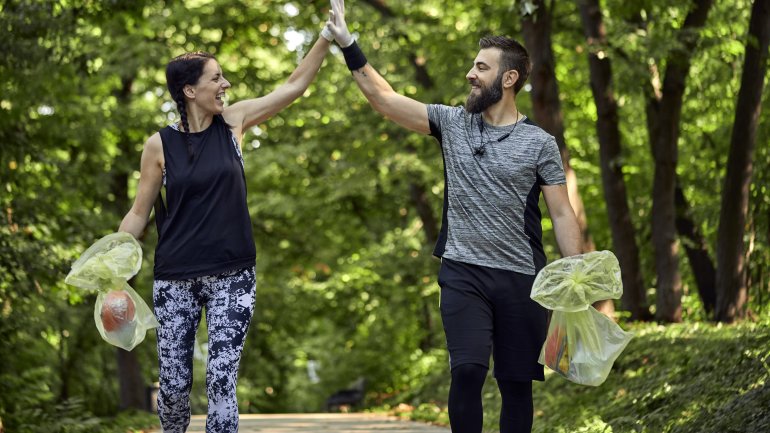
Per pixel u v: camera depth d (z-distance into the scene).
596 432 7.24
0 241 10.77
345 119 19.83
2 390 10.52
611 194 13.38
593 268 4.36
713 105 14.56
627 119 16.75
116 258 4.46
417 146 19.84
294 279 25.12
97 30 16.89
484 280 4.59
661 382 8.11
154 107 18.47
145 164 4.64
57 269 11.10
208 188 4.55
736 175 11.83
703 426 6.09
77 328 19.58
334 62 19.19
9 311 11.12
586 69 16.17
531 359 4.64
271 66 19.39
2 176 11.62
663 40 11.57
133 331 4.46
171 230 4.57
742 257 12.05
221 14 18.19
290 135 20.88
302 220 22.98
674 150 12.91
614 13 11.61
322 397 26.95
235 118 4.76
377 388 25.30
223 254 4.54
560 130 11.83
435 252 4.71
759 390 5.96
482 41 4.73
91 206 15.70
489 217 4.59
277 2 18.30
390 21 17.45
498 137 4.65
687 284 16.69
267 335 27.22
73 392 21.08
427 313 24.70
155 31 18.42
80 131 15.26
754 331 7.62
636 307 13.48
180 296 4.56
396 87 18.36
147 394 19.45
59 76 11.38
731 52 12.44
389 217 23.84
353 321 25.50
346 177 19.77
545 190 4.68
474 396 4.49
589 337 4.43
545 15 11.48
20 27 10.41
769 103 13.15
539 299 4.38
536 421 9.19
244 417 12.59
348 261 23.78
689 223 14.14
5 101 11.16
